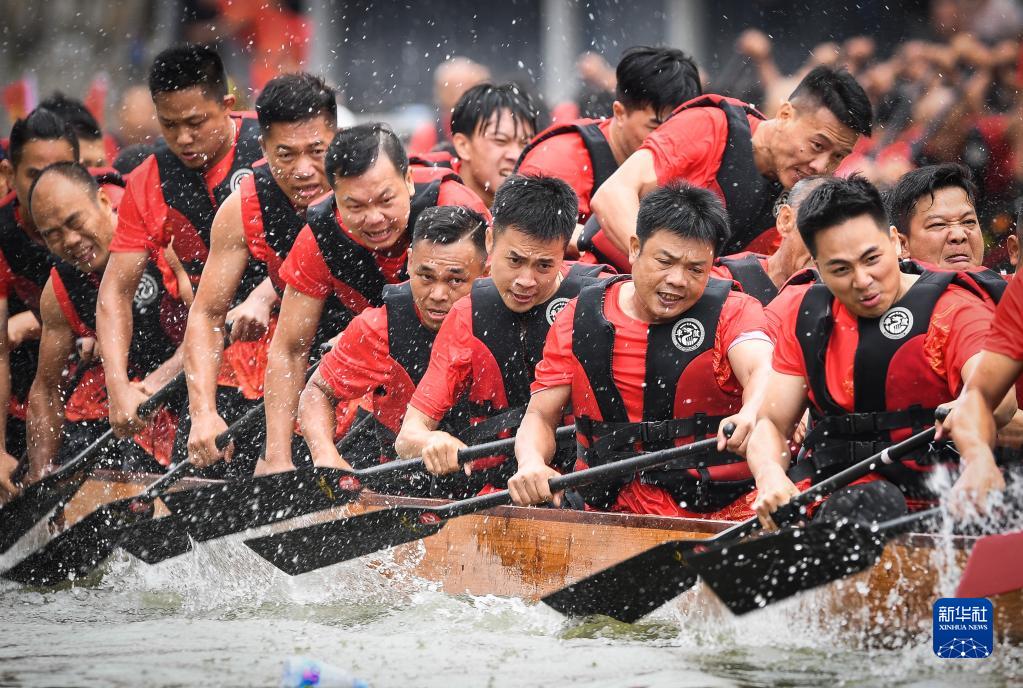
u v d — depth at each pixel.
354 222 19.59
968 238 17.31
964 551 13.80
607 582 15.43
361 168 19.34
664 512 16.84
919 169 17.64
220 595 18.72
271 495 19.08
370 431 20.86
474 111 24.28
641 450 16.86
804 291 15.78
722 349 16.44
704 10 38.00
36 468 24.41
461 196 20.09
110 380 22.86
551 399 17.33
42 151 24.58
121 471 23.77
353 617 16.92
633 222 19.92
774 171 20.23
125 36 44.00
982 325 14.72
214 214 23.11
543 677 13.94
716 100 20.42
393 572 18.20
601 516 16.58
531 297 17.53
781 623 14.91
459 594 17.72
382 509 17.47
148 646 15.81
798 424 17.48
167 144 23.11
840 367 15.45
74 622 17.56
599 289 17.11
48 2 44.66
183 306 24.17
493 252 17.61
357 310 20.64
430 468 17.62
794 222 18.31
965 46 27.19
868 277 14.92
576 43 40.56
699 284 16.31
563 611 15.89
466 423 18.72
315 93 20.91
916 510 15.35
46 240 23.64
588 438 17.20
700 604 15.40
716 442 15.83
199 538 19.30
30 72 44.88
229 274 21.81
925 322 15.07
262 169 21.45
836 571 14.09
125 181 26.16
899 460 15.19
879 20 33.03
